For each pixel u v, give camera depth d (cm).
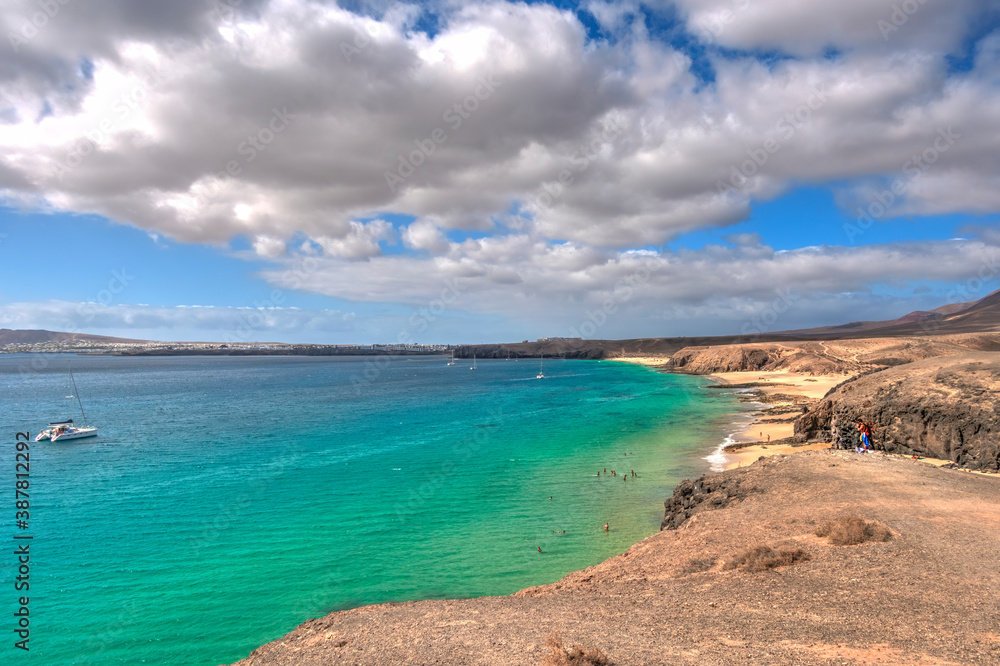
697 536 1755
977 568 1177
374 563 2353
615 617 1170
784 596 1166
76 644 1769
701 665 883
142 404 9862
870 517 1596
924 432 3006
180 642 1775
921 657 839
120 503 3359
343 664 1063
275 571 2295
